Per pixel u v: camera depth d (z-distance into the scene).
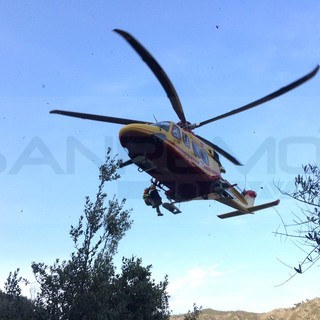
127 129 11.27
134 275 15.20
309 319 107.06
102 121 13.55
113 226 14.62
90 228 14.54
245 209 16.33
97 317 13.05
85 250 14.23
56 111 13.37
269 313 133.00
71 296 13.35
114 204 15.20
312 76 9.99
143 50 10.53
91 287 13.62
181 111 13.55
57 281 13.54
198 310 17.06
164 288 15.68
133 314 14.31
